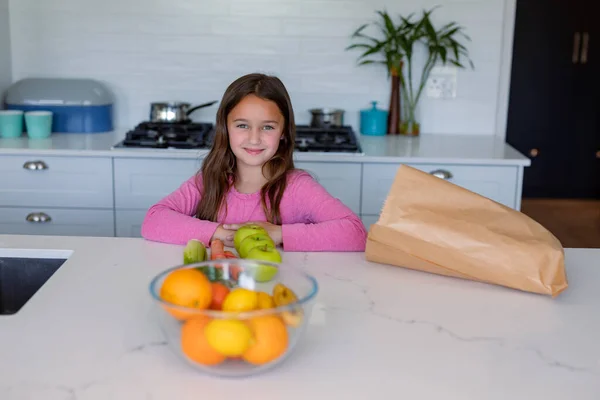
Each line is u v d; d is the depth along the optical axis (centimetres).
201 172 190
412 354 103
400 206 139
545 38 446
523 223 133
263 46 329
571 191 475
